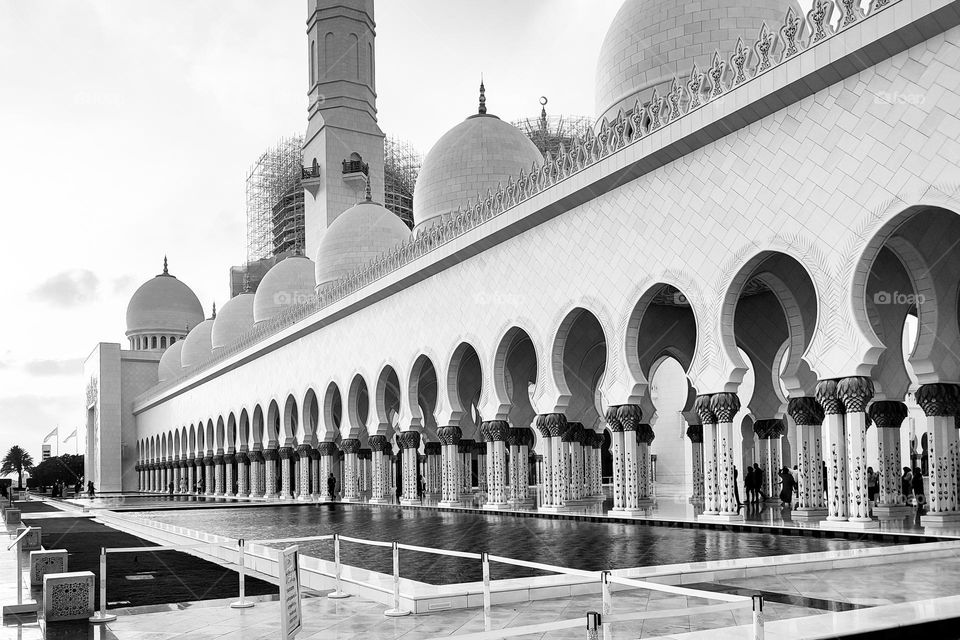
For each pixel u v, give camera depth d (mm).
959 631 6988
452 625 7793
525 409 27219
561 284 21688
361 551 14031
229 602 9727
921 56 13180
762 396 23719
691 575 9531
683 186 17891
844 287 14398
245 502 38562
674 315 24812
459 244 25875
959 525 15211
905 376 18469
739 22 22000
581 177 20500
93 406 79062
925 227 16062
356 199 48406
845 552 11109
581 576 9672
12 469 101312
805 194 15133
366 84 49500
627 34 23328
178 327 81375
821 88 14828
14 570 15023
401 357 30047
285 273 49875
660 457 35969
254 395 45906
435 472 38406
